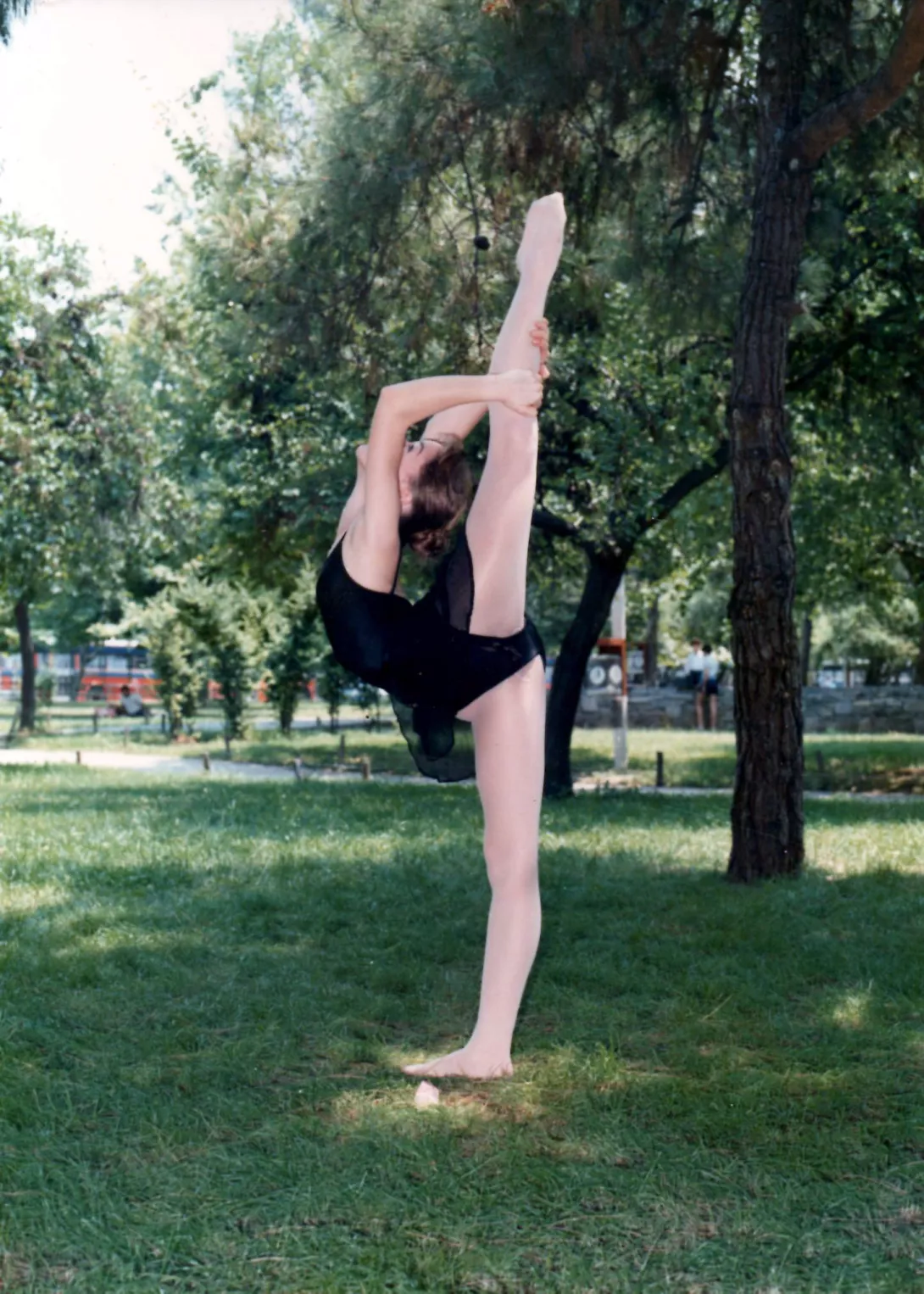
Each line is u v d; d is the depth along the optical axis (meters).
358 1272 3.36
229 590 29.94
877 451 16.34
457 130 11.14
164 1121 4.43
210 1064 5.07
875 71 9.95
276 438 18.30
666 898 8.95
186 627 31.20
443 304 12.21
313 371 13.73
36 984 6.41
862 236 14.48
